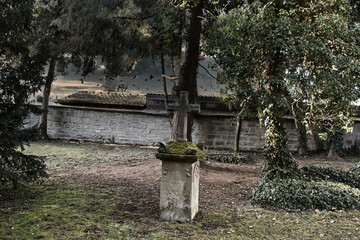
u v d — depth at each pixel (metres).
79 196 5.46
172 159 4.27
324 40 6.15
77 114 15.70
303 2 6.50
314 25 6.19
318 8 6.31
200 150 4.63
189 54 9.03
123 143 15.42
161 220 4.38
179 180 4.34
